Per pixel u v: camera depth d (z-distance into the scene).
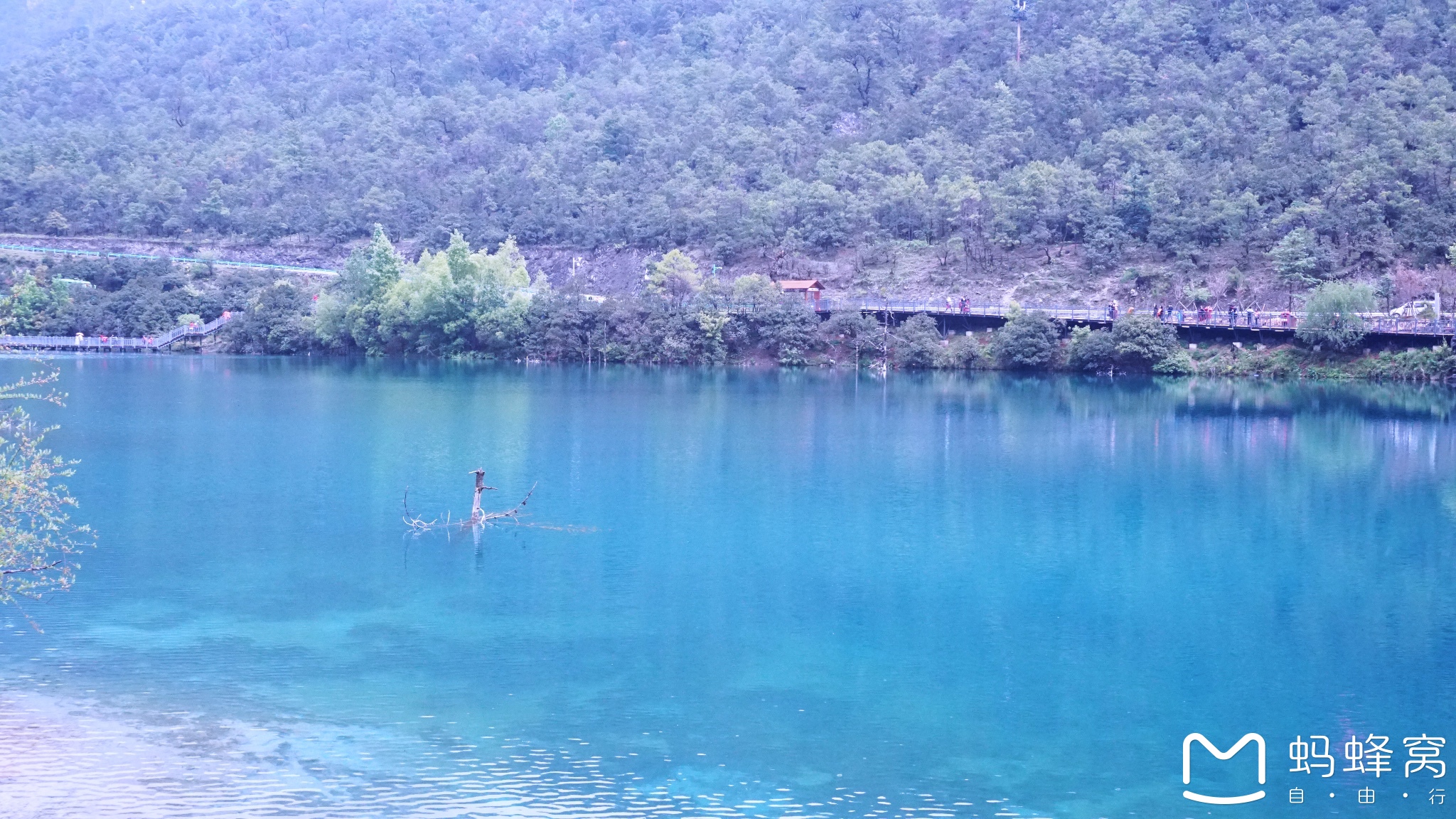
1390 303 132.12
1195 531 59.75
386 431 88.31
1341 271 140.75
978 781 31.67
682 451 81.69
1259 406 106.38
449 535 57.16
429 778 31.09
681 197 190.75
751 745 33.59
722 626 44.22
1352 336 121.19
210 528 57.34
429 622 44.03
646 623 44.38
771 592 48.59
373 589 48.00
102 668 38.56
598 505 64.12
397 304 156.12
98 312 168.88
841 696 37.34
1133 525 60.91
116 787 30.14
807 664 40.19
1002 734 34.62
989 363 136.25
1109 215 159.75
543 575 50.44
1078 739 34.41
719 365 143.88
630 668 39.56
